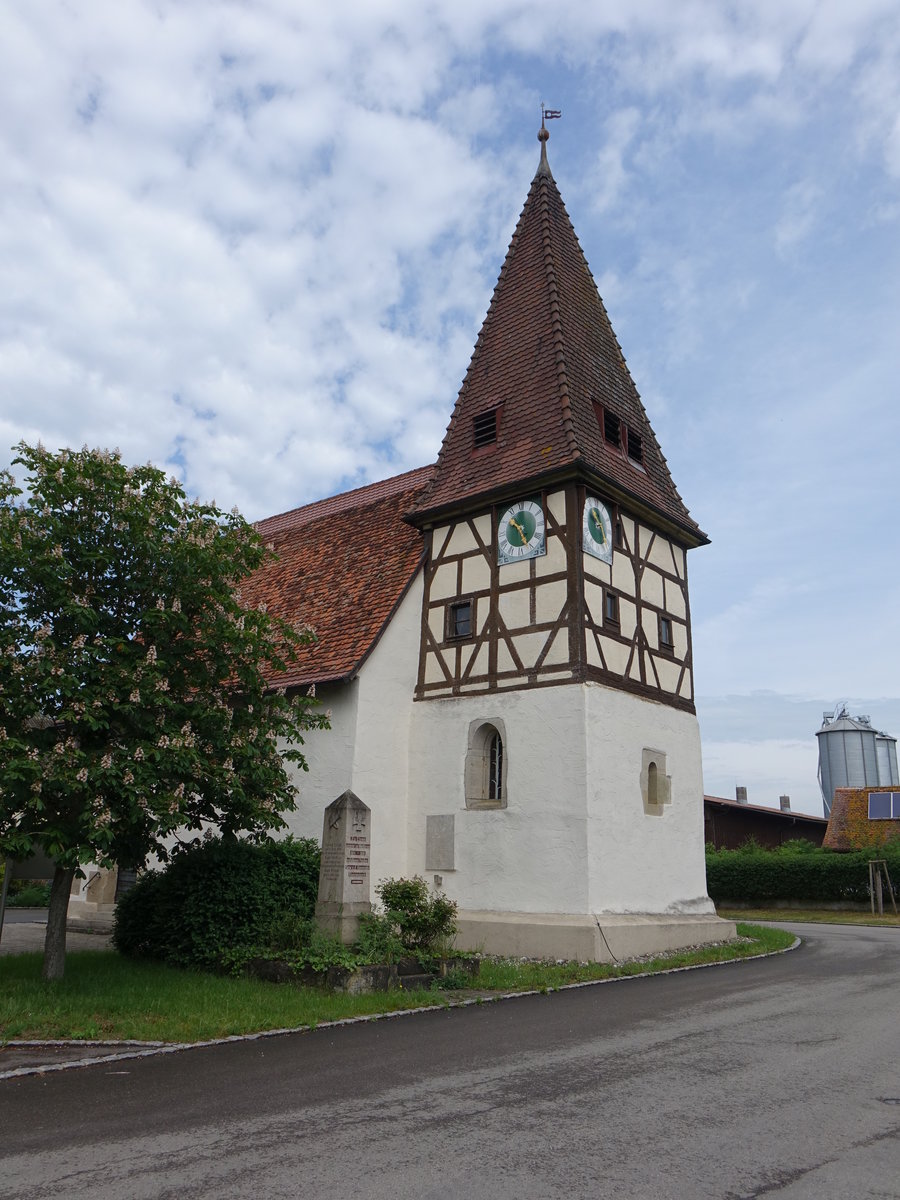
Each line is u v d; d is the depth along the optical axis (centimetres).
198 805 1165
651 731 1644
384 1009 972
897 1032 852
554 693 1528
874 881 2769
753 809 3925
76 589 1041
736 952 1545
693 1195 458
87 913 1967
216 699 1105
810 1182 474
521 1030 877
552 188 2155
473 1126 566
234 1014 905
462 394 1958
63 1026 843
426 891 1352
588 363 1888
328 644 1767
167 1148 530
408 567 1820
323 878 1203
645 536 1780
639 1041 819
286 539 2416
